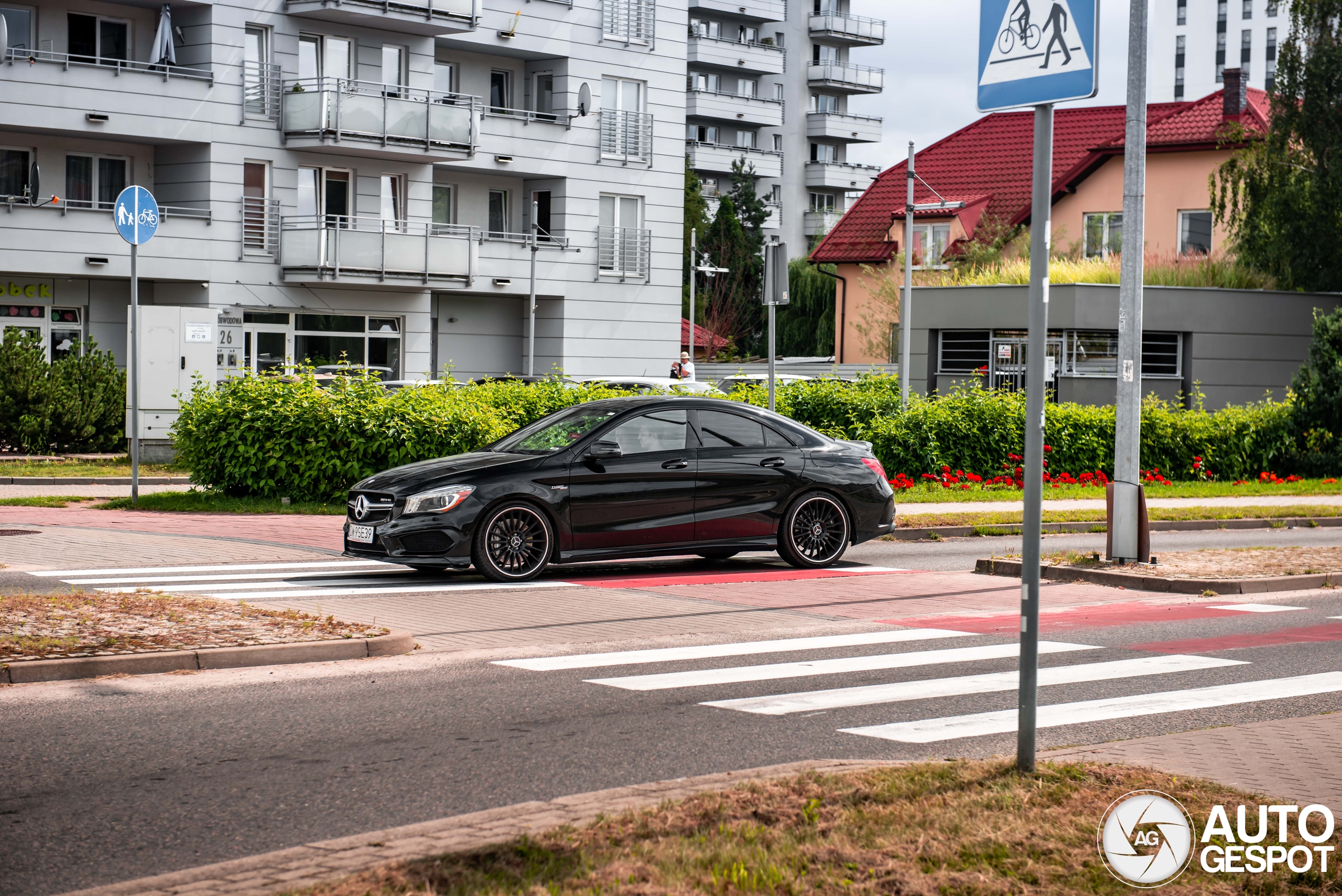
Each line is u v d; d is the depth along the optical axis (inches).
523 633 401.1
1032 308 223.3
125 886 175.8
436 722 287.0
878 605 468.4
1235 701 318.3
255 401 753.6
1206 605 486.3
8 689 313.6
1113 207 1644.9
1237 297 1242.6
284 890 171.6
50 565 520.1
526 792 234.4
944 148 1945.1
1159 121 1643.7
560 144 1612.9
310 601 448.5
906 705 310.5
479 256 1517.0
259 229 1363.2
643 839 192.5
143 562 536.1
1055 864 184.7
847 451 568.4
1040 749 257.6
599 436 518.6
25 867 193.6
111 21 1309.1
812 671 350.0
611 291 1673.2
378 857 186.1
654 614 438.9
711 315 2992.1
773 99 3267.7
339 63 1424.7
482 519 492.4
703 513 527.5
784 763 254.7
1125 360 565.9
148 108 1280.8
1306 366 1090.1
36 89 1226.0
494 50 1573.6
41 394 1013.2
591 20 1635.1
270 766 250.4
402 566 542.0
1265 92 1480.1
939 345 1270.9
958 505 810.8
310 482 748.6
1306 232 1312.7
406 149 1419.8
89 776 241.8
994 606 472.4
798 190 3307.1
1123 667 361.7
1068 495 885.8
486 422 770.8
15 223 1221.7
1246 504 876.6
